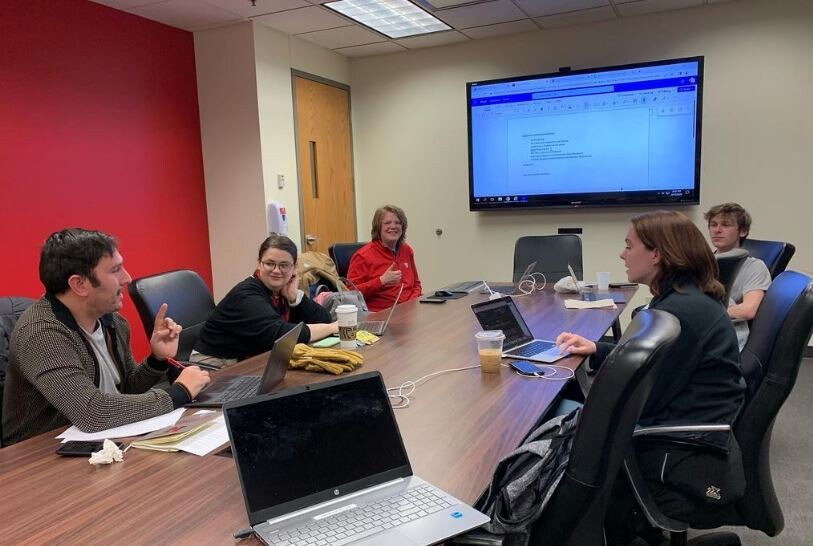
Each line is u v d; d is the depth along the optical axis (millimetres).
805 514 2199
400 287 3566
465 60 5020
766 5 4137
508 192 4926
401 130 5340
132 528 989
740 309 2604
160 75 4184
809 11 4043
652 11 4359
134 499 1091
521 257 3996
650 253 1568
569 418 1375
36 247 3395
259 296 2348
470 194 5035
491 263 5184
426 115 5227
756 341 1641
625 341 1062
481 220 5168
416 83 5227
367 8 4105
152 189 4152
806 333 1419
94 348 1665
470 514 1008
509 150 4867
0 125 3199
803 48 4090
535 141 4777
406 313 2900
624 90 4477
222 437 1359
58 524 1006
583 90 4586
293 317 2609
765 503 1497
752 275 2736
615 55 4559
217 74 4422
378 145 5445
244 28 4281
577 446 1056
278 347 1589
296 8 3994
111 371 1746
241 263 4570
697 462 1373
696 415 1423
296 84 4723
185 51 4391
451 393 1663
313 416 1108
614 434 1025
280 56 4547
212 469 1211
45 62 3416
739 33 4230
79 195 3637
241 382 1772
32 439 1401
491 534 1084
